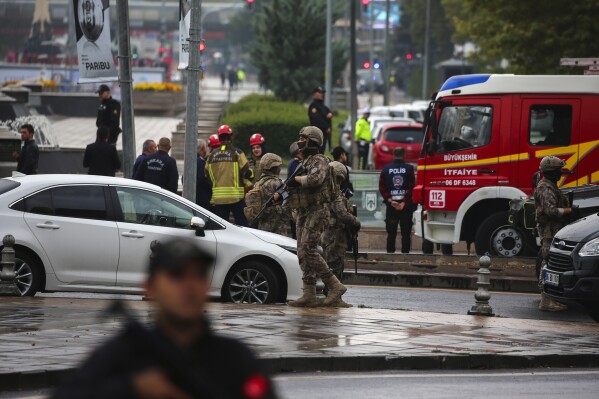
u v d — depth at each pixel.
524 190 65.12
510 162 65.31
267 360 31.48
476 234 65.81
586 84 64.56
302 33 170.88
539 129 65.19
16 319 37.72
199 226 45.72
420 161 67.69
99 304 42.53
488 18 140.88
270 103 143.00
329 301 44.62
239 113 128.25
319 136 43.28
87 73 63.34
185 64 60.19
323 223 44.00
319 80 171.38
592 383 31.84
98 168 70.06
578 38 132.00
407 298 53.88
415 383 30.70
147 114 173.25
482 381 31.56
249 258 46.94
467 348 35.41
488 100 65.75
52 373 28.73
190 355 11.43
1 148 84.62
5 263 44.03
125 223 45.62
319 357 32.38
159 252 11.43
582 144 64.56
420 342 36.19
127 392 11.12
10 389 28.12
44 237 44.69
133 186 46.12
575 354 35.41
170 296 11.33
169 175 61.91
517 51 137.62
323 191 43.66
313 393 28.56
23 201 44.91
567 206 51.12
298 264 47.38
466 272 62.81
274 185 54.53
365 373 32.31
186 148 58.28
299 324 38.78
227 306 43.66
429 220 67.81
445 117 67.06
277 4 172.38
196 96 58.19
